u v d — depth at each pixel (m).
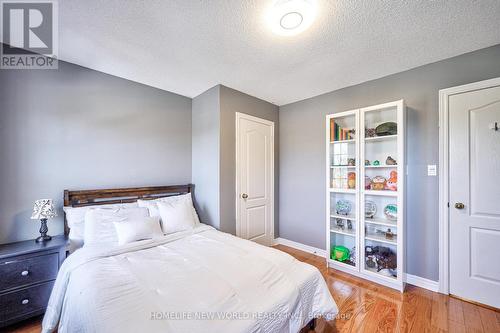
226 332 0.93
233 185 2.90
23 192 1.98
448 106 2.10
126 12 1.52
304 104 3.28
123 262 1.56
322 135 3.06
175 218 2.28
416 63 2.22
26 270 1.66
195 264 1.52
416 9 1.47
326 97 3.03
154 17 1.57
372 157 2.56
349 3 1.42
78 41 1.88
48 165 2.11
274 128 3.50
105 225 1.98
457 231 2.05
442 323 1.70
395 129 2.31
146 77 2.58
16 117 1.96
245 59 2.16
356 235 2.50
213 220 2.80
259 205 3.24
